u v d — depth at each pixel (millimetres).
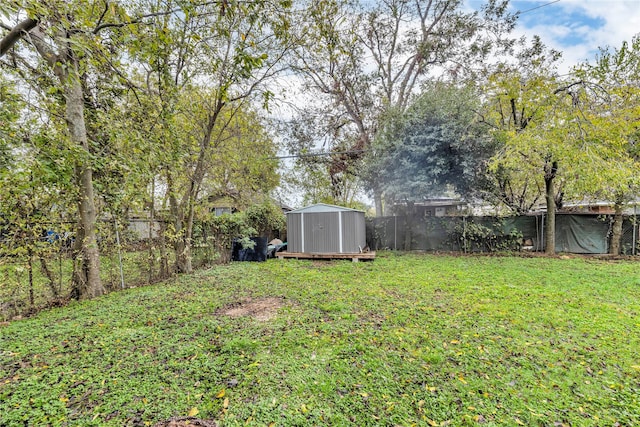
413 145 8516
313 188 13930
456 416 1906
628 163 5852
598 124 5922
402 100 12320
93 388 2207
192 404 2029
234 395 2129
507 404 2012
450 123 8180
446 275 5965
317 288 5082
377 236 11133
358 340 2971
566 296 4332
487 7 10195
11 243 4000
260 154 9672
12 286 4043
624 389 2150
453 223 10008
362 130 12461
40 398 2082
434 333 3107
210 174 7641
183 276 6328
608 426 1803
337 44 7223
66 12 3170
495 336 3014
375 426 1826
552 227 8586
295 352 2746
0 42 2857
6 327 3430
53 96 4402
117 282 5508
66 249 4723
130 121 4645
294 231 8812
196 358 2650
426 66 11852
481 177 8570
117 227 5492
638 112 5992
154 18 3531
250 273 6551
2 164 3057
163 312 3930
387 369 2441
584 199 10062
